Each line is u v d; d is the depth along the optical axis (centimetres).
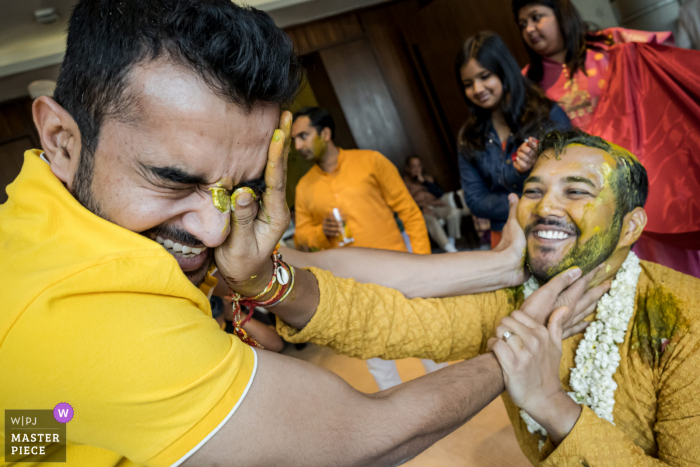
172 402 58
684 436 85
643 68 173
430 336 107
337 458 65
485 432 166
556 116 194
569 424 89
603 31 194
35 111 62
